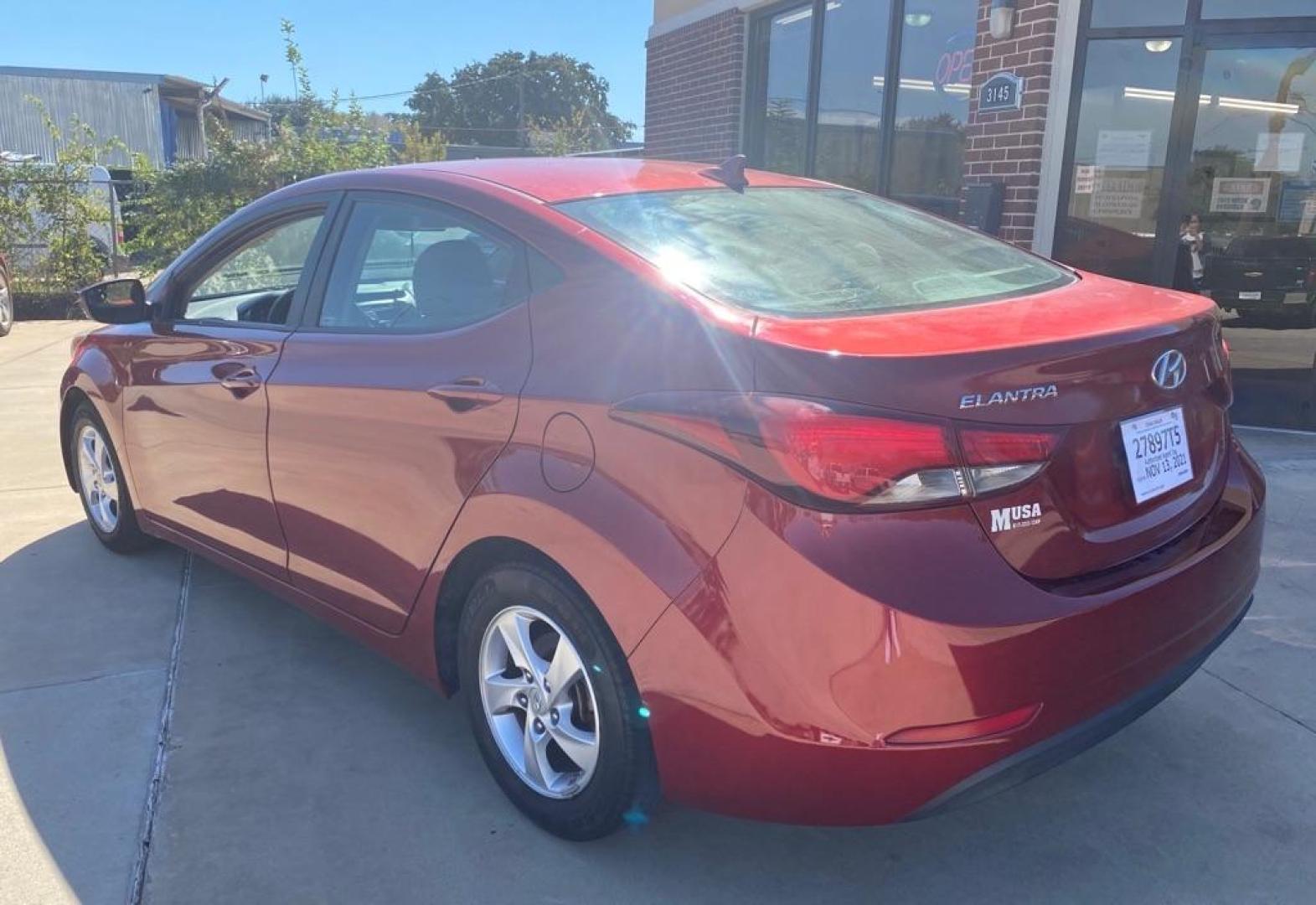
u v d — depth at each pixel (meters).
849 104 9.28
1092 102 6.83
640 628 2.26
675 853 2.66
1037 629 2.07
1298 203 6.46
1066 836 2.72
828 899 2.50
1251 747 3.10
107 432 4.34
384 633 3.10
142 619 3.99
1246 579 2.67
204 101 27.45
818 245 2.88
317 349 3.20
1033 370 2.13
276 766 3.02
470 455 2.65
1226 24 6.39
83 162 13.34
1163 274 6.87
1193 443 2.60
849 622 2.01
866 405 2.05
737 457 2.12
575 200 2.86
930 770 2.06
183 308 3.99
